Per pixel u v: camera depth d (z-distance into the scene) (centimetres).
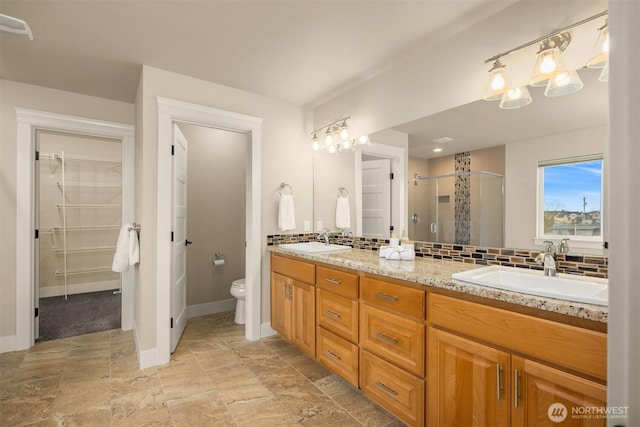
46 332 309
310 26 191
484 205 189
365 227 271
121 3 169
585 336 104
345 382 220
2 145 261
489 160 186
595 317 101
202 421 177
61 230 450
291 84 274
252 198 290
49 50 216
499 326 126
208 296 365
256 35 200
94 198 473
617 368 40
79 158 458
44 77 258
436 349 149
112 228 485
